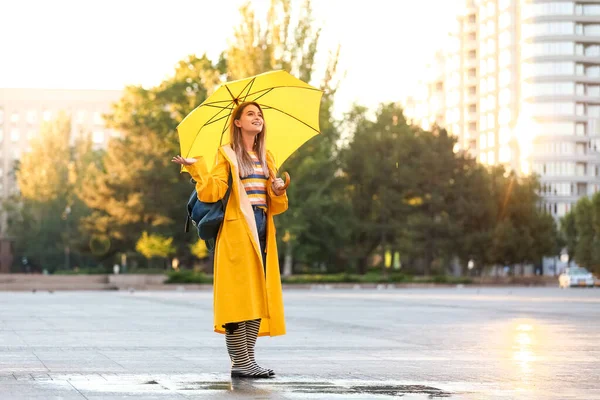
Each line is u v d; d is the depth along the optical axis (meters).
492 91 157.75
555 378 8.08
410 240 85.44
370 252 90.00
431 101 176.25
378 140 86.06
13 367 9.06
